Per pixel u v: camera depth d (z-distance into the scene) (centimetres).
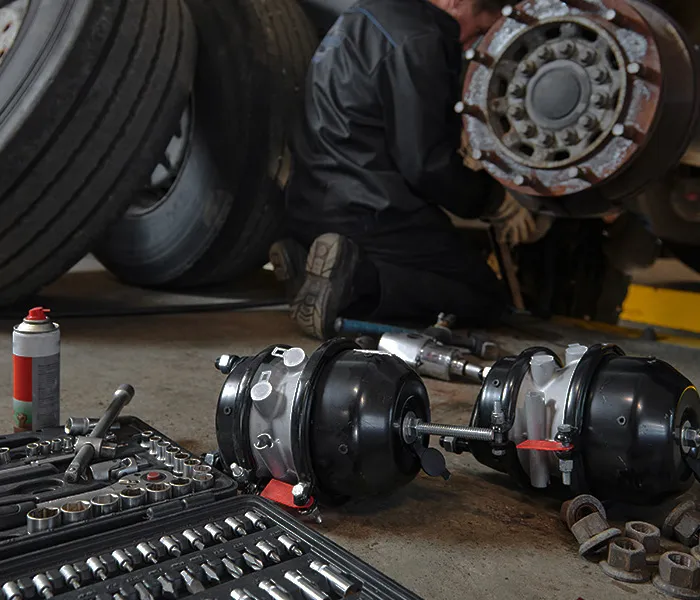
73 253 250
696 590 96
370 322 238
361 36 244
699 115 196
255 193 304
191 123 306
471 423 127
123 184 246
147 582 85
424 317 261
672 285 455
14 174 221
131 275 347
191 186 308
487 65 209
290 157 306
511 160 207
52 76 217
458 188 244
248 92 294
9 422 152
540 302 301
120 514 100
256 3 303
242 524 98
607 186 208
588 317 303
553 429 115
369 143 244
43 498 104
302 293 236
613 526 115
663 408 108
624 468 109
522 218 261
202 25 296
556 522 117
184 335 244
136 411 162
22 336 135
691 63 191
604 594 95
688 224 278
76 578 85
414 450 111
